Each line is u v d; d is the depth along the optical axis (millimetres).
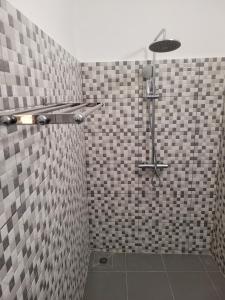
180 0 1752
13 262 696
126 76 1856
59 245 1171
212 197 2023
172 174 2002
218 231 1967
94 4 1790
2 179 639
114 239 2150
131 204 2082
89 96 1905
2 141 638
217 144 1924
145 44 1830
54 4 1254
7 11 698
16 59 747
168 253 2143
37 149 895
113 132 1948
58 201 1163
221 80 1823
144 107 1890
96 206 2102
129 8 1788
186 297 1725
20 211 747
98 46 1845
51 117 613
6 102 673
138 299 1716
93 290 1793
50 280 1031
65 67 1381
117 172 2023
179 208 2064
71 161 1462
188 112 1881
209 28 1773
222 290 1774
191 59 1802
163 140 1941
